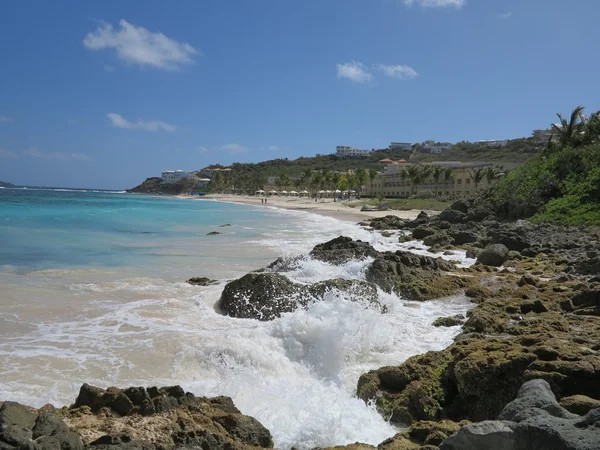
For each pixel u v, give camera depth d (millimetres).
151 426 5883
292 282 13258
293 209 86625
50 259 21391
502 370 7328
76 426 5867
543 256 20953
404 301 14289
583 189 34344
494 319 10992
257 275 13234
